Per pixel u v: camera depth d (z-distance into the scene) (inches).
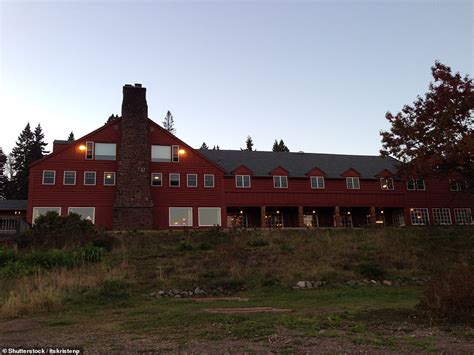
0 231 1029.2
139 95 1385.3
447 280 426.0
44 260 768.9
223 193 1459.2
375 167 1740.9
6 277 684.1
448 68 1019.3
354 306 501.4
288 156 1728.6
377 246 975.6
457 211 1694.1
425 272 801.6
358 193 1615.4
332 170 1664.6
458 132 978.7
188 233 1085.1
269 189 1524.4
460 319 378.9
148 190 1302.9
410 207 1651.1
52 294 561.0
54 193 1291.8
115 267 757.9
